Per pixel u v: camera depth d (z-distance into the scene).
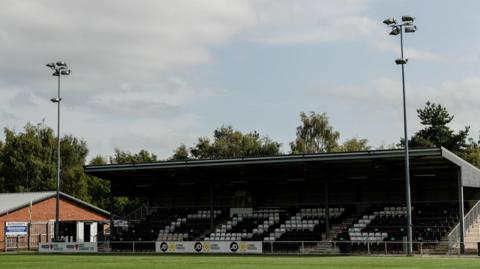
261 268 30.94
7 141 106.56
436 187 60.06
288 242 49.75
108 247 55.38
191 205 70.06
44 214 70.25
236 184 66.94
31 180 105.69
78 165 116.00
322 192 64.50
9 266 34.25
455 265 32.25
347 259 39.41
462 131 105.12
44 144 109.81
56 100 59.06
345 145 102.50
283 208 64.44
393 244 47.12
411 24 46.06
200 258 42.19
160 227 63.88
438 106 107.19
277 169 56.69
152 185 66.75
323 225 58.84
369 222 56.69
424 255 44.94
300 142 97.94
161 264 34.97
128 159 120.56
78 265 34.69
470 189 58.91
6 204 67.19
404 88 46.00
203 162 54.59
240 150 112.31
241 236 58.94
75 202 74.75
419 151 47.47
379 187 62.09
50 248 56.69
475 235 53.81
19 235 64.31
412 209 57.88
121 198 104.38
